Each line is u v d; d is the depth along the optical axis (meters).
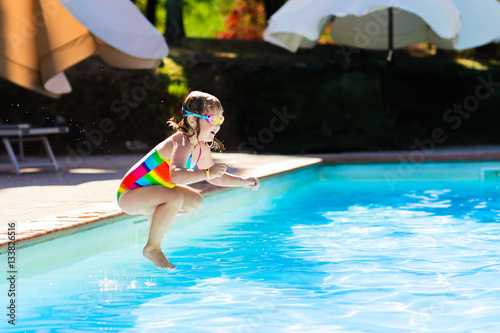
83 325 3.31
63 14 10.10
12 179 9.14
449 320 3.32
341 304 3.68
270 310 3.57
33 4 10.10
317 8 13.10
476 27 13.31
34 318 3.45
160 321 3.38
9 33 10.35
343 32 16.34
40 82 11.15
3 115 14.80
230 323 3.33
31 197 7.00
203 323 3.34
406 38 16.05
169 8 18.84
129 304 3.73
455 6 12.27
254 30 24.83
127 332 3.19
